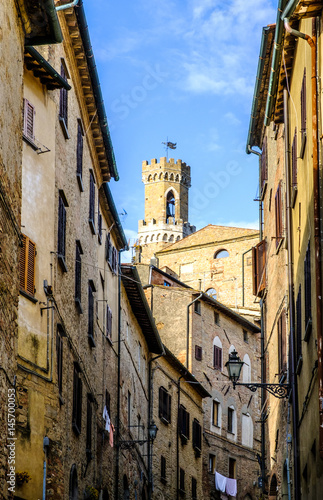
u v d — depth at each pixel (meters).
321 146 17.20
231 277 77.06
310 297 18.83
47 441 19.45
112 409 32.31
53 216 21.84
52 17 16.86
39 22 17.20
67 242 23.92
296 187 21.55
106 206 32.75
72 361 23.80
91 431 26.36
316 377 17.84
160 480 41.50
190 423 47.66
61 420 21.42
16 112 16.38
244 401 57.81
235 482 53.62
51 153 22.12
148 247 127.25
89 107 27.55
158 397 42.75
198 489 47.97
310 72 18.56
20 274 19.22
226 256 78.25
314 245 17.58
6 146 15.36
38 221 20.75
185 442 46.12
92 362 28.12
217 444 53.06
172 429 44.31
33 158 20.89
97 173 30.94
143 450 39.31
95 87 26.81
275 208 27.83
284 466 25.14
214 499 51.19
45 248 21.03
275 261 28.12
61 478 20.53
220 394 54.62
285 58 22.11
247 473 56.41
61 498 20.41
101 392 29.92
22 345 19.00
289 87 23.12
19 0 16.30
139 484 37.53
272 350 29.36
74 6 22.86
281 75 23.11
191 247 79.94
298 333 21.58
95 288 28.52
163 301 53.66
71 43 24.67
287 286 23.64
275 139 27.64
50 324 20.67
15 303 15.88
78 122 26.42
